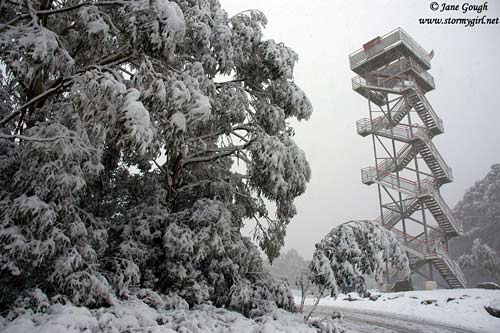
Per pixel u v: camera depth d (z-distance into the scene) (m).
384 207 21.84
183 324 5.63
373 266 7.61
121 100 4.85
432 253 19.25
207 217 7.49
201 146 9.22
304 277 8.20
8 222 5.15
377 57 24.06
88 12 6.09
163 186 8.88
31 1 6.18
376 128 23.12
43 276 5.79
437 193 20.83
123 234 7.43
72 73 5.86
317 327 7.46
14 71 5.07
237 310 8.30
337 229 7.96
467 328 10.12
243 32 8.18
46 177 5.27
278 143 7.52
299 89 8.96
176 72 6.39
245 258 8.38
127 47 6.57
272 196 8.03
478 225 42.97
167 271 7.47
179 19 5.34
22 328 4.34
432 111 22.56
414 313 12.80
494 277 33.66
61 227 5.66
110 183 8.51
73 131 5.64
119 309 5.45
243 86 9.43
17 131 6.19
